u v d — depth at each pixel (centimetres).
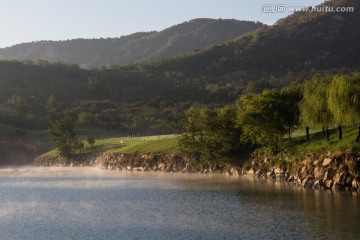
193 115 12488
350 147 7894
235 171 11044
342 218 5688
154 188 9312
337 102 7888
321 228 5288
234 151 11531
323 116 8631
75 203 7750
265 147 10650
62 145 17912
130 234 5403
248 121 10238
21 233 5606
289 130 10150
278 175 9519
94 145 18512
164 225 5809
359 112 7738
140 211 6800
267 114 10012
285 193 7675
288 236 5056
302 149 9212
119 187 9750
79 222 6138
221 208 6775
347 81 7831
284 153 9675
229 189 8594
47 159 18875
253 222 5759
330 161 8019
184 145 12569
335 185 7656
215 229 5509
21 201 8138
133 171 13750
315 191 7700
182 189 8950
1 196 8862
